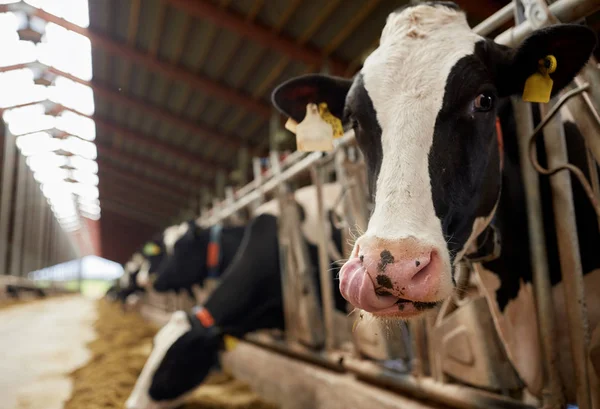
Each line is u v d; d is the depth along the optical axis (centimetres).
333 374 328
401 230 130
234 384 445
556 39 158
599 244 188
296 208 394
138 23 882
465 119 150
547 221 196
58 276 4034
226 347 385
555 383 185
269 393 399
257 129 1196
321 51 811
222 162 1495
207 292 660
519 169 198
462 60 154
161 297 1114
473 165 151
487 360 218
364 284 126
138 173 1925
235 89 1009
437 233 135
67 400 377
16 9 1000
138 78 1111
